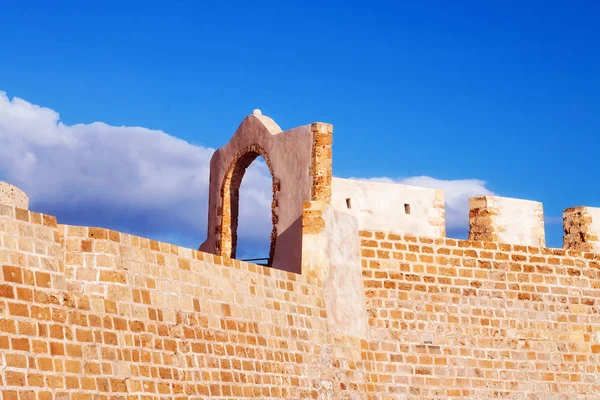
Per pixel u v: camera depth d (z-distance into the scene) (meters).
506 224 30.61
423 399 26.94
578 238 31.70
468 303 28.36
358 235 27.14
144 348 19.31
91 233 18.91
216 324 21.34
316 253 25.41
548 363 29.16
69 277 18.44
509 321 28.86
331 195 27.91
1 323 16.58
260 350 22.47
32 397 16.73
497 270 29.09
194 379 20.33
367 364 26.20
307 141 28.34
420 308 27.58
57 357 17.44
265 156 30.03
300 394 23.45
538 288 29.59
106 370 18.33
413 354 27.08
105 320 18.59
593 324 30.22
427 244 28.17
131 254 19.53
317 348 24.44
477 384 27.89
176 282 20.55
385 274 27.30
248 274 22.73
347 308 25.98
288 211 28.62
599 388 29.77
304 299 24.44
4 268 16.88
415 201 29.39
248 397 21.72
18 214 17.42
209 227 33.06
